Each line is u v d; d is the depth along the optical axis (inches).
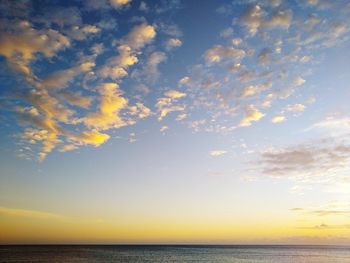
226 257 4744.1
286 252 6993.1
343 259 4542.3
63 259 3663.9
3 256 4114.2
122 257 4279.0
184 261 3846.0
